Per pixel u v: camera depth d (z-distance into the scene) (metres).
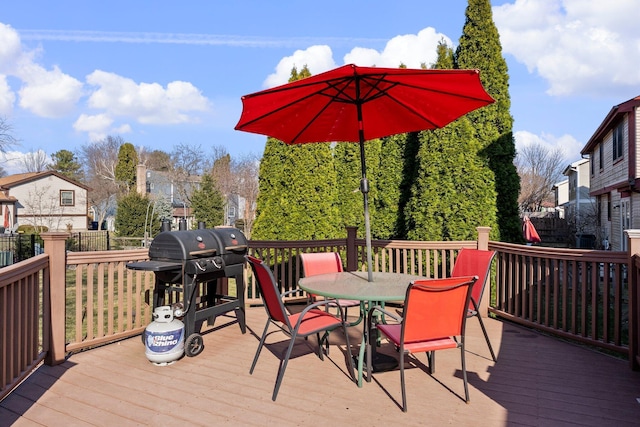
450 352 3.92
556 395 2.94
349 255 6.05
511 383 3.16
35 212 28.22
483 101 3.38
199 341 3.87
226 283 5.40
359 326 4.90
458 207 6.00
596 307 3.84
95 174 41.09
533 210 31.03
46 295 3.51
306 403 2.82
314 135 4.54
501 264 5.15
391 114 4.14
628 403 2.81
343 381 3.21
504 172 6.11
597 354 3.85
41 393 2.98
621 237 13.88
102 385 3.13
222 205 24.83
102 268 4.02
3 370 2.63
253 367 3.38
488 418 2.59
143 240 21.55
